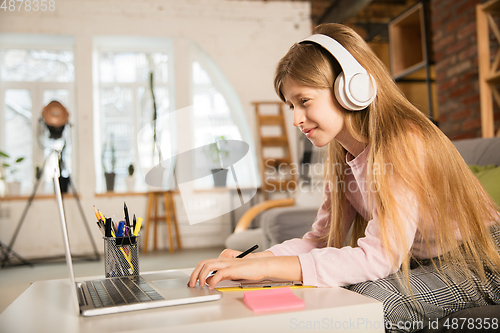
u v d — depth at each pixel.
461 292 0.68
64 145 4.01
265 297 0.54
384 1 4.54
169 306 0.53
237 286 0.66
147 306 0.52
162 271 0.85
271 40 4.54
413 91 3.98
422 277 0.70
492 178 1.13
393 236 0.64
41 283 0.76
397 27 3.99
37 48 4.38
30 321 0.49
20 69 4.35
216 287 0.66
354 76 0.67
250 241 1.95
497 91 2.45
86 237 4.00
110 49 4.52
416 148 0.69
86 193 4.07
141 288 0.63
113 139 4.49
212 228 4.20
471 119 2.86
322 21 4.50
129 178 4.19
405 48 3.97
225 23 4.46
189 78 4.42
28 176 4.27
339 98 0.69
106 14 4.23
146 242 3.99
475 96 2.82
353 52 0.73
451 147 0.77
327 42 0.71
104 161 4.39
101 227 0.80
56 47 4.41
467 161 1.51
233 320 0.46
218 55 4.42
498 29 2.56
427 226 0.73
